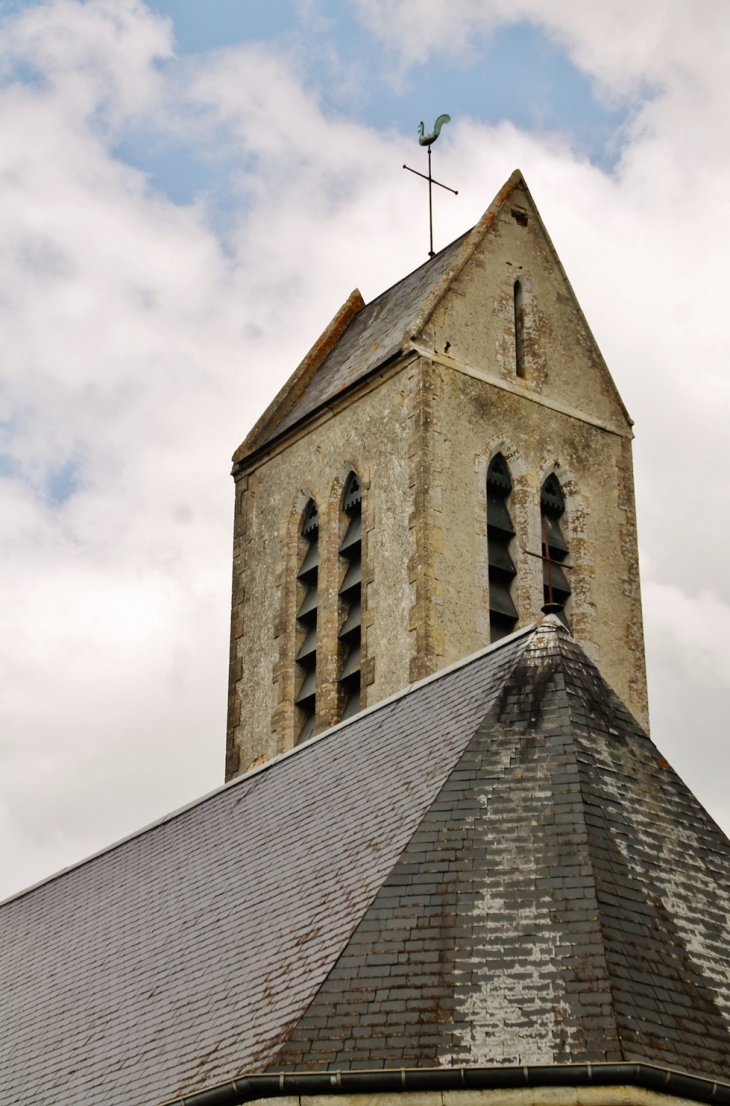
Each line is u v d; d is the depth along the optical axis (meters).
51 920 30.53
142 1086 21.33
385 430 36.56
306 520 38.81
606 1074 17.58
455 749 22.64
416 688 26.16
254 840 26.19
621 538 38.00
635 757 22.20
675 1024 18.48
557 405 37.97
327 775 26.16
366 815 23.36
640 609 37.59
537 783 21.34
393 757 24.47
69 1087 23.08
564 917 19.48
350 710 35.69
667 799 21.81
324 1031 18.97
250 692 38.38
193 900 26.00
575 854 20.23
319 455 38.41
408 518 35.19
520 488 36.69
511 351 37.81
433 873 20.52
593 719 22.38
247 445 40.53
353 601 36.78
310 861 23.59
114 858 30.86
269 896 23.67
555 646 23.44
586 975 18.73
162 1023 22.78
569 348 38.84
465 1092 17.95
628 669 36.78
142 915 27.19
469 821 21.09
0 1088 24.75
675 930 19.81
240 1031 20.48
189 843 28.52
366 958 19.72
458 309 37.28
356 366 38.66
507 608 35.38
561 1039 18.09
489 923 19.66
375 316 41.03
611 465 38.50
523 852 20.45
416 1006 18.91
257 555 39.53
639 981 18.83
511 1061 17.97
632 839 20.83
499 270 38.34
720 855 21.42
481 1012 18.62
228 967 22.66
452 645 34.16
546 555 36.22
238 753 38.06
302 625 38.00
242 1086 18.61
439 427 35.84
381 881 20.78
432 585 34.31
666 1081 17.59
